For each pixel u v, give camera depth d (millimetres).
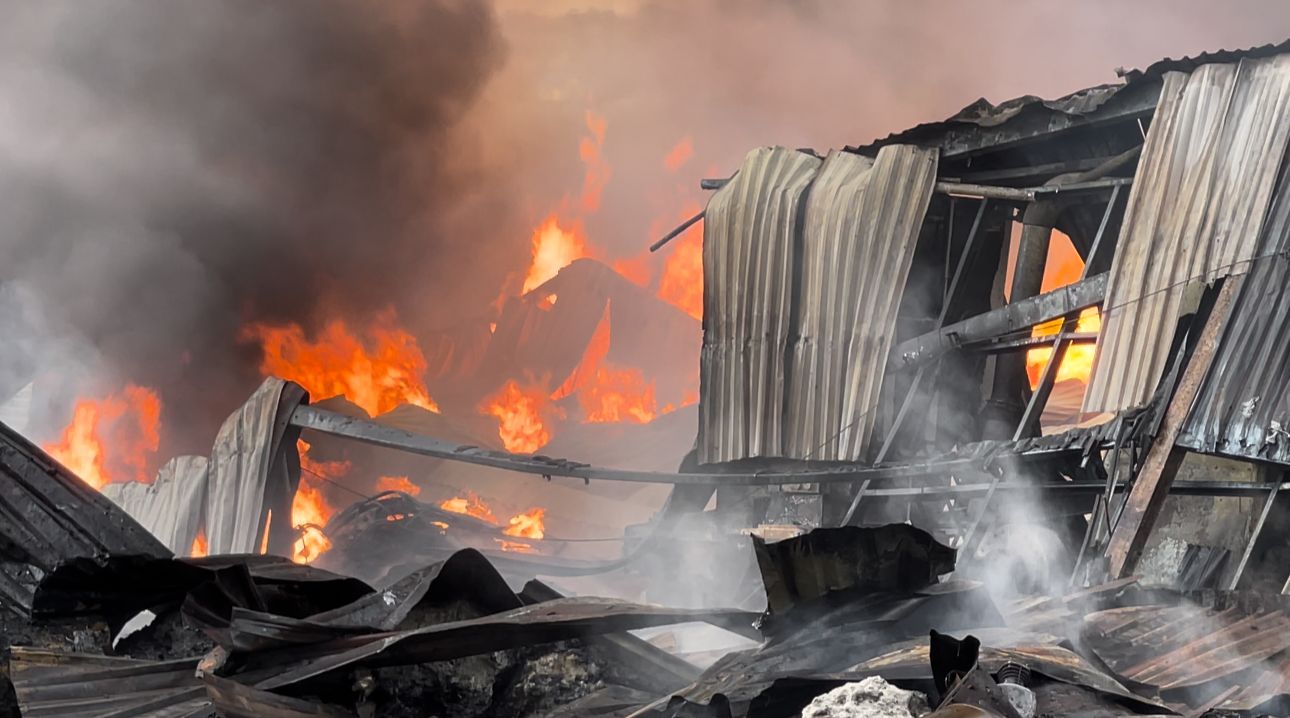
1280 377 12781
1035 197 17422
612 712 7160
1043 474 15906
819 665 7273
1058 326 19297
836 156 20125
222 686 6379
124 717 6410
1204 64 14953
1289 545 13805
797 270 19594
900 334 19141
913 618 7641
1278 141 13719
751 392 19641
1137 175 15156
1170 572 15188
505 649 7344
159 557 7922
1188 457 15703
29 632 7512
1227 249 13859
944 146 18859
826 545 7738
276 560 9047
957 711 5301
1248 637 9016
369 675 7148
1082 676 6637
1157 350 14398
